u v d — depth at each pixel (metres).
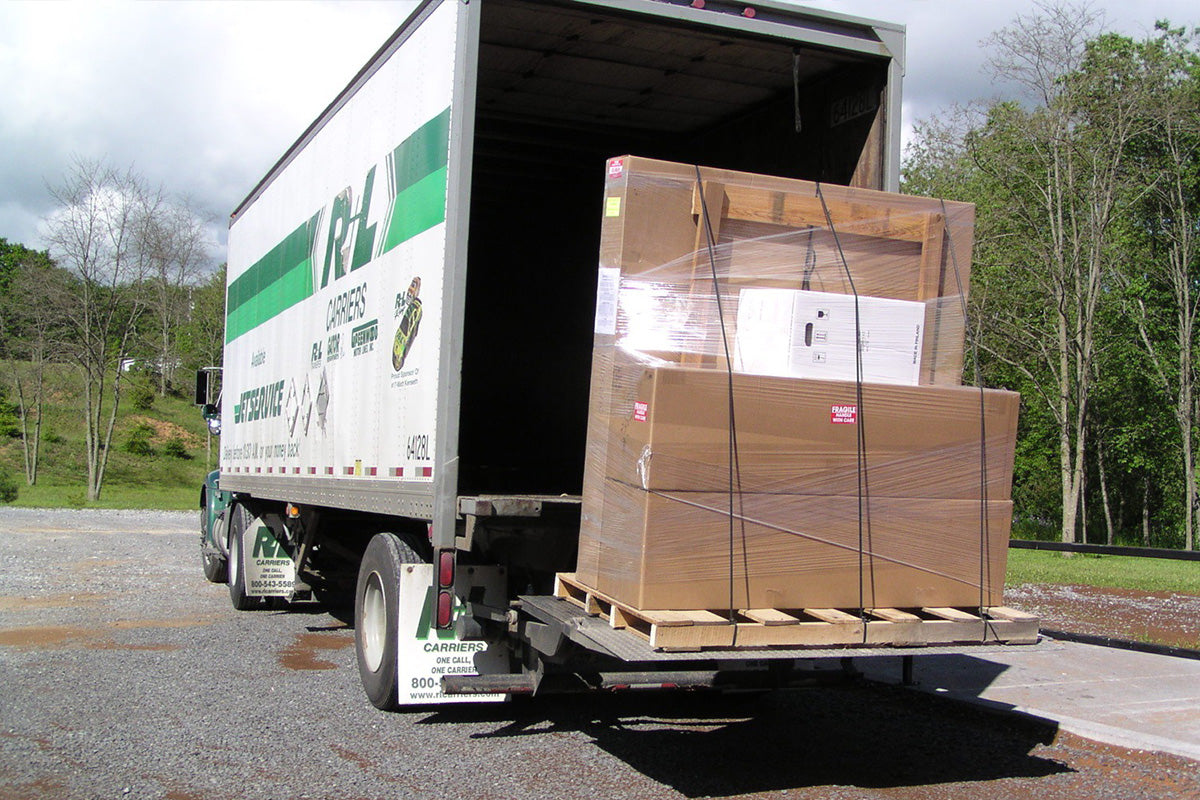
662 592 4.27
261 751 5.41
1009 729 6.10
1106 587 12.52
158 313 37.81
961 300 5.14
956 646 4.68
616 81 7.16
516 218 9.84
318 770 5.10
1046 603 11.02
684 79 6.96
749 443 4.41
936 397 4.76
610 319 4.62
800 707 6.81
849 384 4.59
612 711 6.61
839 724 6.36
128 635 8.95
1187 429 25.92
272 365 9.40
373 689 6.23
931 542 4.77
